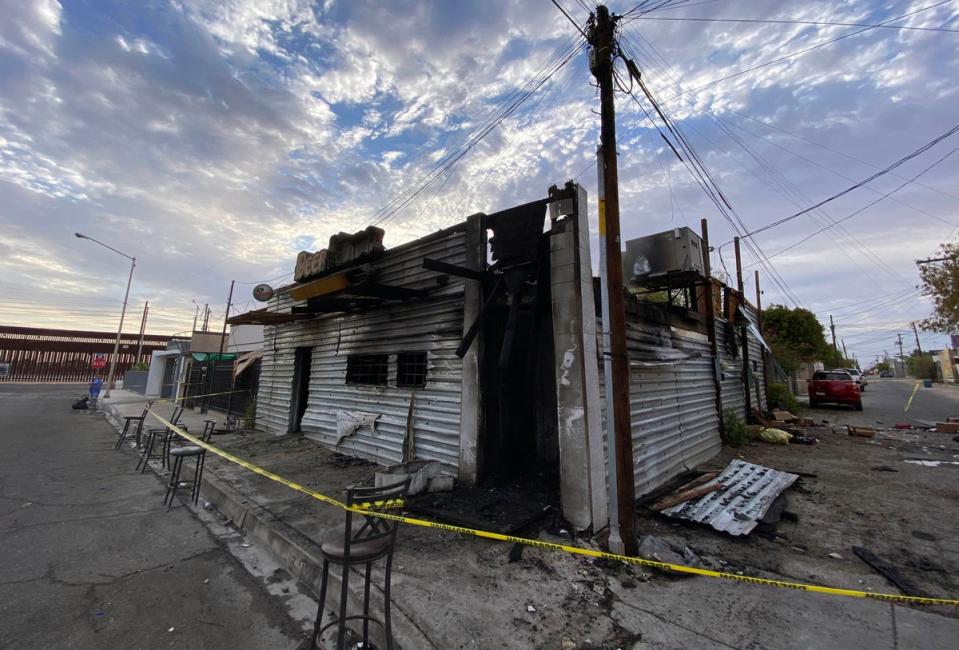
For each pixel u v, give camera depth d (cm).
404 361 712
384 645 265
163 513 525
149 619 297
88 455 869
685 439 734
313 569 358
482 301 581
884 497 546
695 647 253
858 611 290
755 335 1238
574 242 479
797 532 436
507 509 462
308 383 1025
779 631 268
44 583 344
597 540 411
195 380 1894
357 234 804
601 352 527
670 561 361
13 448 928
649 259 804
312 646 251
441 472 555
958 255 1669
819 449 890
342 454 799
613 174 415
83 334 3922
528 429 637
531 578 335
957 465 714
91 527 471
